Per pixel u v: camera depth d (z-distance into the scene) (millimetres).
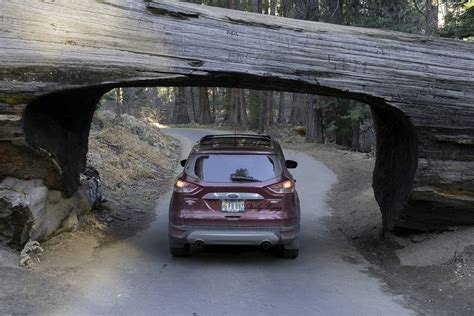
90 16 6594
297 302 5797
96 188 9914
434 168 7266
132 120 22047
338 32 7270
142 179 14914
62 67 6480
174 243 7355
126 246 8242
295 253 7645
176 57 6801
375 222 10250
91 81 6570
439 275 6613
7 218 6527
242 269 7152
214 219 6945
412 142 7582
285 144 27844
